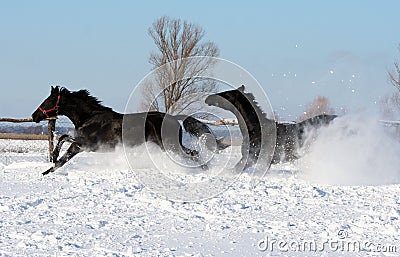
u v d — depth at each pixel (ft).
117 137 55.52
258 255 24.39
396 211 33.58
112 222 30.63
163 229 29.12
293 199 38.29
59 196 38.91
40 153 86.12
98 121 55.16
